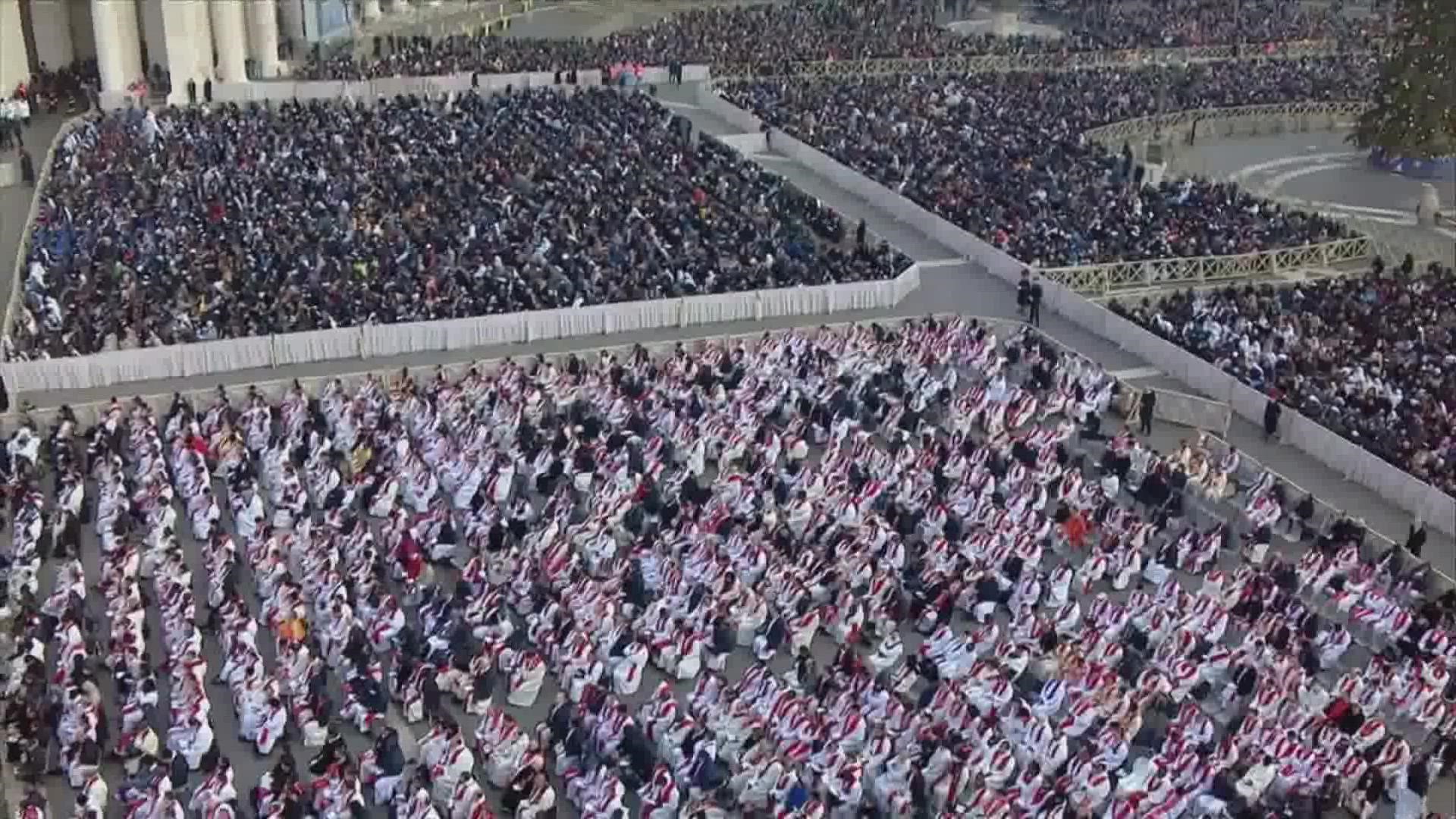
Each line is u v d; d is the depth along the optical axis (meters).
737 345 53.66
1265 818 30.61
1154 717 34.31
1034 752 32.94
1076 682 34.91
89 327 50.56
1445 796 33.69
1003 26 113.75
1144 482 44.84
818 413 48.47
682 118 82.00
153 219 60.06
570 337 54.44
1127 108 88.62
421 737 33.88
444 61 92.88
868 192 71.31
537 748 32.47
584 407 48.16
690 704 34.31
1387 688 35.56
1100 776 31.47
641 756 32.25
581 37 112.50
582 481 44.00
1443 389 50.16
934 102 86.12
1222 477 45.00
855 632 37.81
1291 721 33.66
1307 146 90.38
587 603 37.06
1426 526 43.81
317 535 39.44
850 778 31.28
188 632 35.34
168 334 50.78
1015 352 53.53
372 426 45.97
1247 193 73.38
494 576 39.28
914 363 52.53
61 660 34.25
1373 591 38.94
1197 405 49.94
